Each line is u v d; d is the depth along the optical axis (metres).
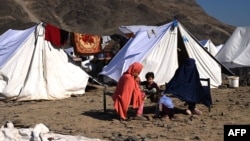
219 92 19.52
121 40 29.72
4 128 10.30
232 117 13.06
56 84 18.97
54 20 125.12
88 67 29.23
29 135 9.86
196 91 13.42
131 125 12.26
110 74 21.41
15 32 21.52
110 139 10.52
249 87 21.42
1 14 117.00
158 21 131.62
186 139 10.46
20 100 18.11
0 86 18.22
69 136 10.39
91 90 21.27
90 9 131.38
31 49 19.08
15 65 18.62
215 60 22.20
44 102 17.69
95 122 12.82
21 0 130.00
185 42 21.77
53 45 19.55
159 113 13.15
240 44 26.97
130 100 12.96
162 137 10.73
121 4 136.12
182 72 13.46
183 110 14.23
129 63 21.16
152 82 13.48
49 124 12.52
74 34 20.84
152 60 21.34
